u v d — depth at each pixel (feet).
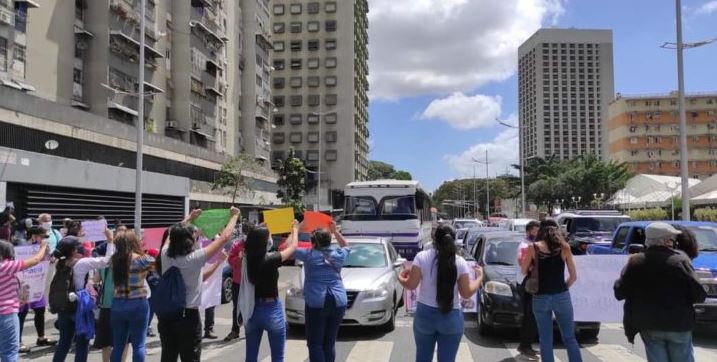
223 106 184.14
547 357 21.65
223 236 18.45
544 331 21.77
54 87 105.19
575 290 29.86
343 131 314.14
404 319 38.40
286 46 322.14
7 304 19.40
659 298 16.58
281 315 19.08
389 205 61.77
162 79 144.46
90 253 35.68
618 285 17.53
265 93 226.79
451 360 17.44
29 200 69.72
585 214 64.54
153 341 31.73
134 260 20.40
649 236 17.21
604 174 240.73
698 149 349.41
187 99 152.97
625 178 247.09
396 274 36.91
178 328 17.76
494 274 31.94
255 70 212.43
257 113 214.28
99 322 23.20
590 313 29.71
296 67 320.29
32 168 69.72
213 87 171.12
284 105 319.06
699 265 31.19
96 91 115.75
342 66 317.83
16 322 19.69
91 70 115.96
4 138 71.92
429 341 17.57
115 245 20.51
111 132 97.96
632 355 28.14
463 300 18.81
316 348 20.90
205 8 167.53
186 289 17.92
